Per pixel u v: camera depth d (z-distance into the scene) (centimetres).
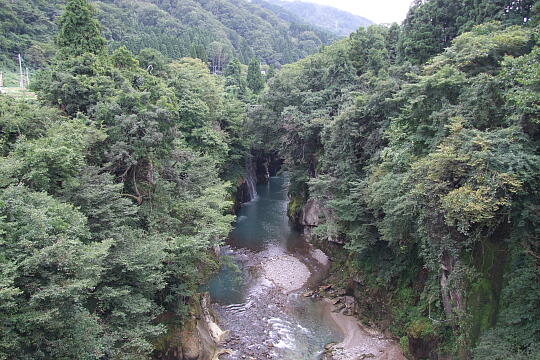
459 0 3080
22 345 1061
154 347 1631
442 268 1744
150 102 2330
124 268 1510
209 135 3644
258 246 3641
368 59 4069
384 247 2383
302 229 3944
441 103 1914
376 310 2316
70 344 1120
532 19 2223
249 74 6775
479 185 1366
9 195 1214
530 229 1392
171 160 2322
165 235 1881
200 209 2109
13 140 1789
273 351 2106
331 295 2692
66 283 1084
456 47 2159
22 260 1093
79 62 2327
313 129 3597
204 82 4388
